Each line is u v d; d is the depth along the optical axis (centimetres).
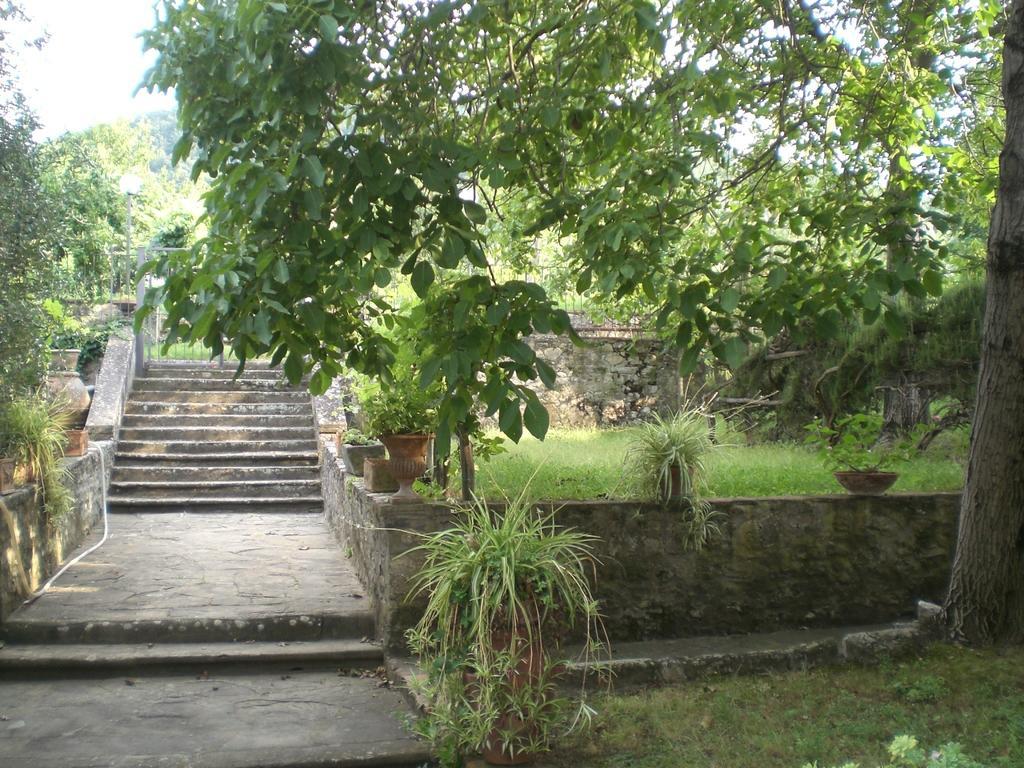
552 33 542
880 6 643
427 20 450
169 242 1780
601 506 594
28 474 685
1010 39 488
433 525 578
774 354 1018
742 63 631
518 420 374
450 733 430
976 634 514
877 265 450
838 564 632
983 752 396
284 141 418
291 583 702
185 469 1077
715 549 611
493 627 416
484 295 400
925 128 693
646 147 543
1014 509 509
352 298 478
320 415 1141
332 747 455
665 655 548
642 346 1368
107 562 768
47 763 435
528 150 516
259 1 359
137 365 1265
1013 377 503
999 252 496
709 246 641
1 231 627
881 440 916
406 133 452
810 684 496
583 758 419
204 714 505
